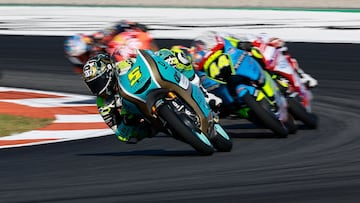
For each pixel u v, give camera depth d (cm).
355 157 2708
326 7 9406
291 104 3372
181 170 2519
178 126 2597
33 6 10481
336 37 6638
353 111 3956
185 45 6316
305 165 2577
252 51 3228
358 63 5453
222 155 2786
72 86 5038
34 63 5912
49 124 3744
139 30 3684
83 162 2744
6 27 8006
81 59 3853
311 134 3272
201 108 2695
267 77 3189
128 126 2808
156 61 2647
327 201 2069
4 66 5822
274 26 7444
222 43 3070
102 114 2833
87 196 2184
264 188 2230
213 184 2294
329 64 5444
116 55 3528
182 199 2120
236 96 3075
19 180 2448
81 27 7862
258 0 10181
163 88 2633
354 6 9444
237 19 8131
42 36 7231
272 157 2739
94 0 10906
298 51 5978
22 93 4806
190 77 2822
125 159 2773
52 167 2662
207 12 8962
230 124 3653
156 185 2300
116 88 2762
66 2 10862
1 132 3541
